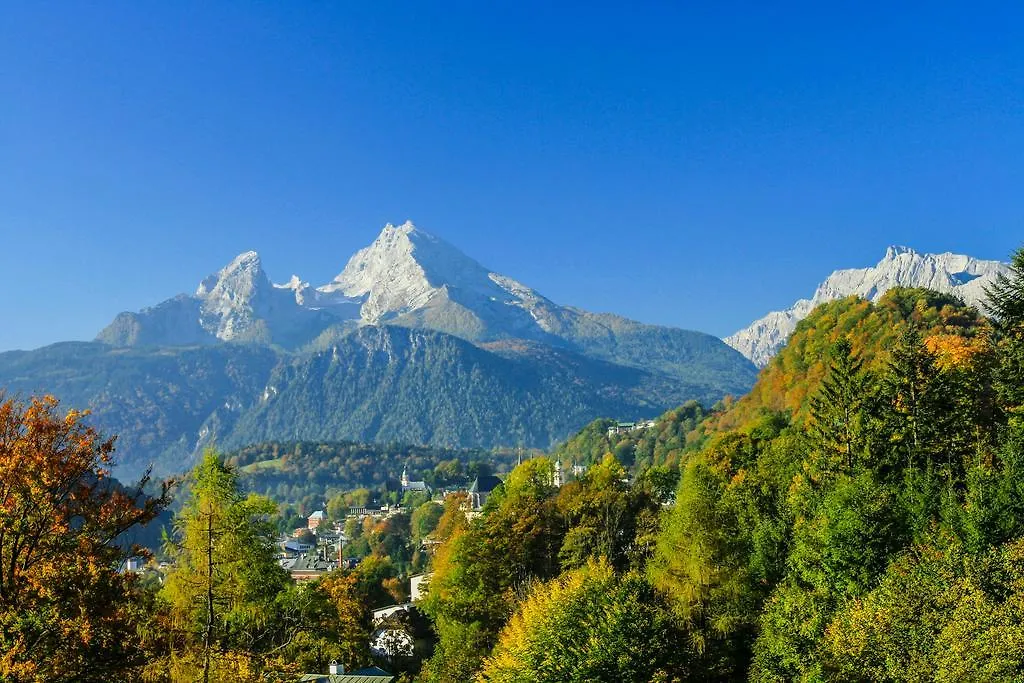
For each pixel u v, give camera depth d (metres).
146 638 28.47
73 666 23.89
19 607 23.47
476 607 71.75
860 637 37.16
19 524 23.98
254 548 41.78
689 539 56.09
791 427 95.88
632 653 44.62
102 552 25.16
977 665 31.88
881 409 63.41
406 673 80.31
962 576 37.06
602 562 55.44
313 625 49.38
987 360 72.06
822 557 47.00
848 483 50.75
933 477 51.69
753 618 52.59
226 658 34.81
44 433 24.52
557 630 46.66
